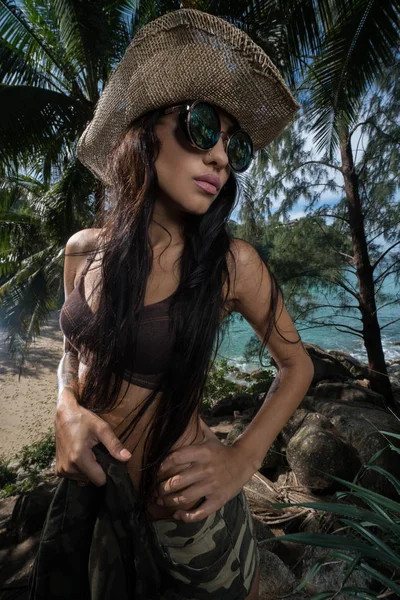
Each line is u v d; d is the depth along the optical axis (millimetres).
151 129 725
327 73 5016
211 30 675
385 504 911
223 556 800
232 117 760
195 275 739
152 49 700
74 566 808
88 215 7703
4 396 16422
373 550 762
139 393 768
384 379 7332
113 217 825
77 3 5992
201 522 768
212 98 716
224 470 715
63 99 6531
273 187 7441
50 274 9125
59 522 800
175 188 714
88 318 796
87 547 809
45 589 809
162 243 786
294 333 867
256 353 7555
